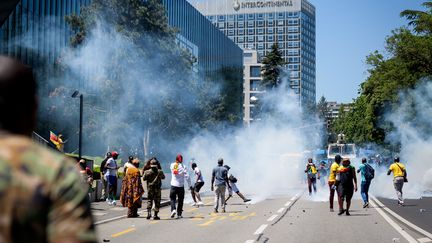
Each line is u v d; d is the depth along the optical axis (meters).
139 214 20.75
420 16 50.94
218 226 16.67
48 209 2.01
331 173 21.75
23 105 2.18
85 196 2.10
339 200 20.28
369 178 23.58
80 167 19.83
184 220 18.55
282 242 13.18
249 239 13.70
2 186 1.96
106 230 15.64
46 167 2.05
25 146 2.08
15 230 1.96
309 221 18.14
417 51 50.53
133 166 19.50
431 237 14.15
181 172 19.20
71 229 2.02
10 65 2.16
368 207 23.80
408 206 24.42
